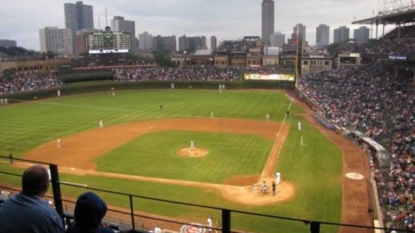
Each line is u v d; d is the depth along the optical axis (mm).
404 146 39312
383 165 35500
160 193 31125
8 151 44500
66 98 89750
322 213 27203
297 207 28297
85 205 4289
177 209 27969
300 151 43844
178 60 157375
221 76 108688
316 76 96250
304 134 52719
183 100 85688
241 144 47031
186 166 38219
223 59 153750
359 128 51406
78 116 66438
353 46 128375
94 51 130125
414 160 35031
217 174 35781
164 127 57562
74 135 52312
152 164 38938
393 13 74125
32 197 4652
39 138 50688
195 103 81375
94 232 4344
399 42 79375
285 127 57594
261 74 104625
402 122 48938
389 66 81875
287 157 41406
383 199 28531
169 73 112500
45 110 72812
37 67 115375
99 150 44625
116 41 178125
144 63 129875
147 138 50469
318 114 64500
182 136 51531
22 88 87875
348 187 32219
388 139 43906
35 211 4473
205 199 29953
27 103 81875
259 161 39844
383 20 82875
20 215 4438
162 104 79938
